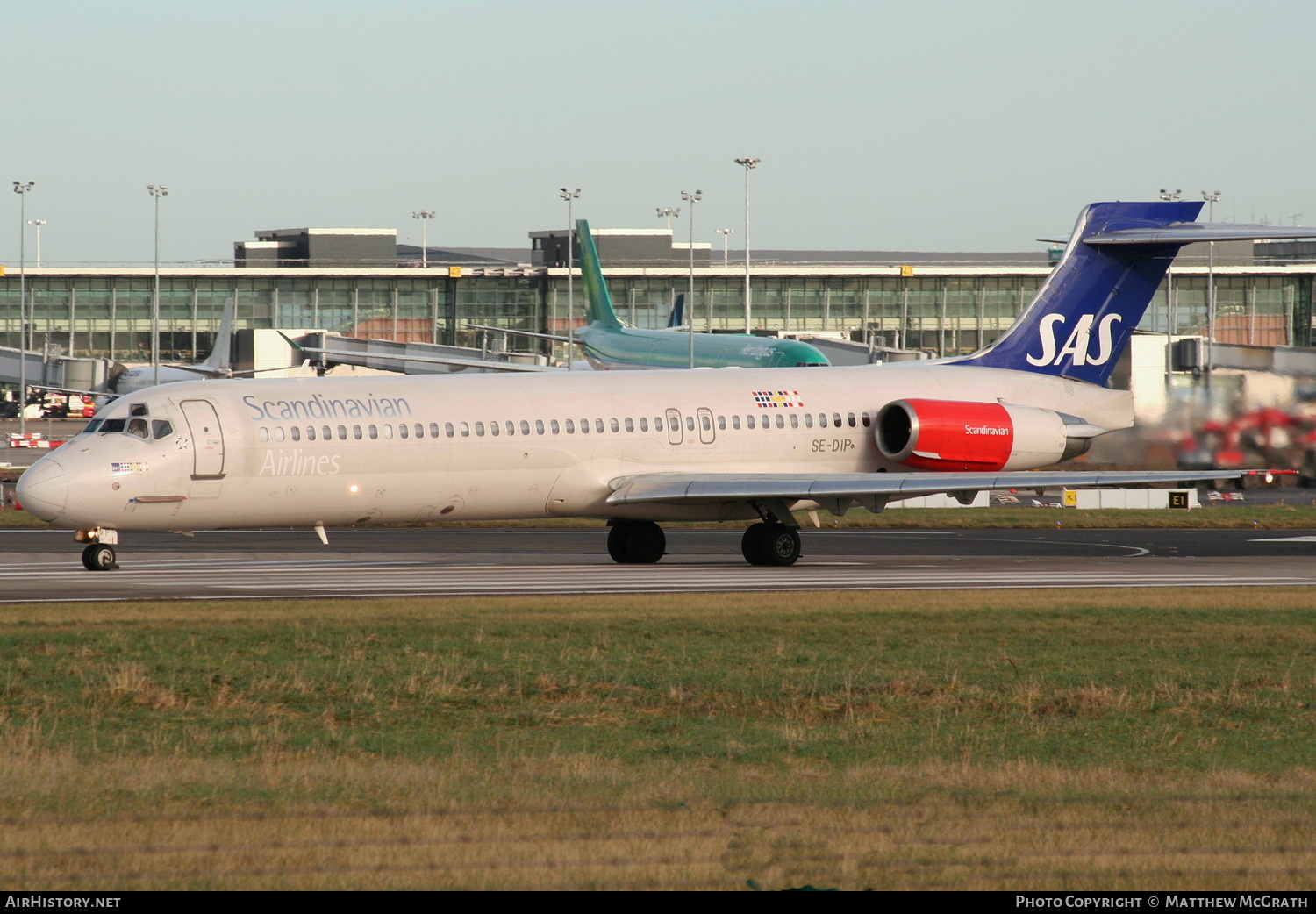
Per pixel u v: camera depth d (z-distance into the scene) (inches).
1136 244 5890.8
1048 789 1817.2
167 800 1702.8
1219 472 5007.4
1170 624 3464.6
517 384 5152.6
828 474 5344.5
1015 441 5689.0
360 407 4778.5
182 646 2960.1
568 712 2391.7
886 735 2233.0
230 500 4603.8
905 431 5634.8
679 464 5300.2
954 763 2028.8
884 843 1546.5
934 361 5999.0
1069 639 3221.0
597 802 1704.0
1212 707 2493.8
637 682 2645.2
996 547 6156.5
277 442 4621.1
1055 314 5999.0
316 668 2741.1
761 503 5191.9
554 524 7475.4
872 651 3019.2
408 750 2091.5
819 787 1818.4
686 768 1969.7
